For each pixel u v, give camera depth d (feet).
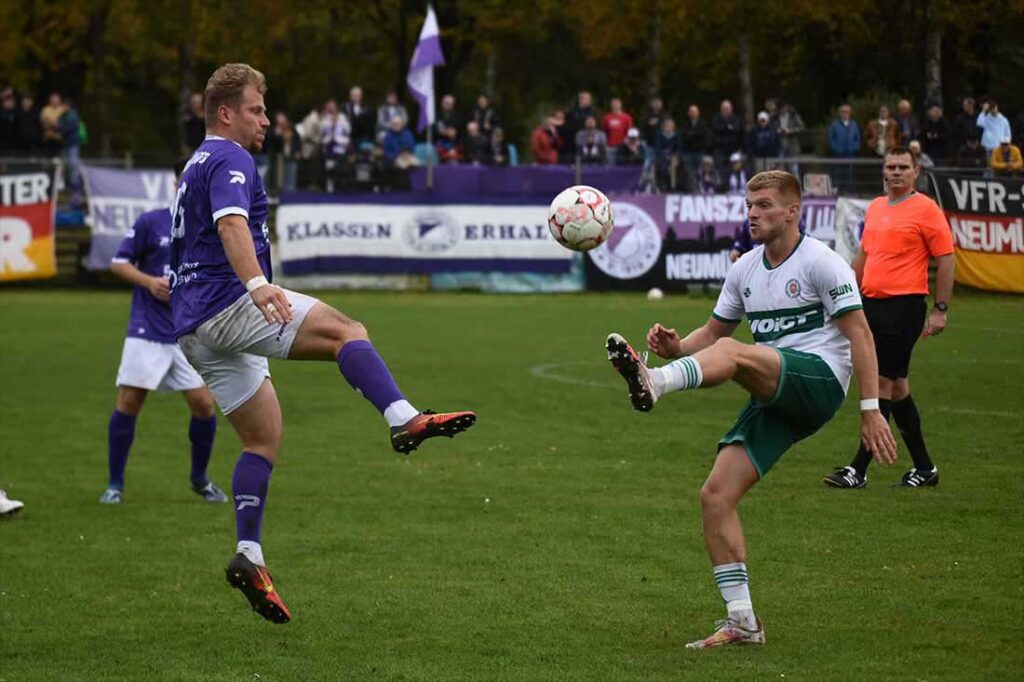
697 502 100.68
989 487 103.50
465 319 235.61
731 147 279.08
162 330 105.29
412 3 433.89
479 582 79.71
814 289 65.77
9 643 69.26
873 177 257.96
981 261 196.24
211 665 65.16
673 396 156.35
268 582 65.41
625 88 424.05
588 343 202.90
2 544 91.35
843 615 71.26
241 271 61.26
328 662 65.31
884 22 313.12
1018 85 290.56
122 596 78.33
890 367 103.81
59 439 134.21
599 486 107.14
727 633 66.59
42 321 236.84
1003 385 156.35
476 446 125.90
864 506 97.55
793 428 66.74
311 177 287.28
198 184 63.98
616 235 276.00
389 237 282.15
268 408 68.44
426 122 291.79
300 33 482.28
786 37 358.23
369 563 84.58
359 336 63.52
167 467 120.98
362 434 134.21
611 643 67.62
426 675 62.95
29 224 279.28
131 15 416.26
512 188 281.95
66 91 447.42
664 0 356.38
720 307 69.67
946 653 64.39
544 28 439.22
